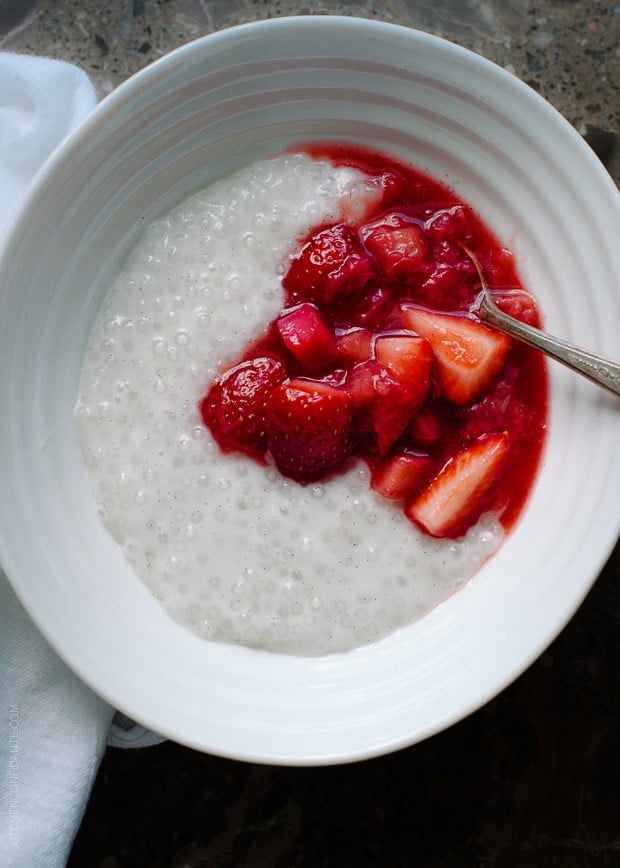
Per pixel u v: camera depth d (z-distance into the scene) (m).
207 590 0.40
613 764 0.44
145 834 0.43
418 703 0.40
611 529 0.39
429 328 0.40
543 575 0.40
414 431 0.40
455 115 0.40
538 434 0.41
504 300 0.41
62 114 0.42
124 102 0.38
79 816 0.42
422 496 0.40
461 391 0.40
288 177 0.41
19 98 0.42
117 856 0.43
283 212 0.41
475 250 0.41
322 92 0.40
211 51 0.38
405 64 0.39
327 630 0.40
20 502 0.39
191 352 0.40
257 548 0.40
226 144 0.40
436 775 0.44
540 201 0.40
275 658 0.41
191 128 0.40
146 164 0.40
